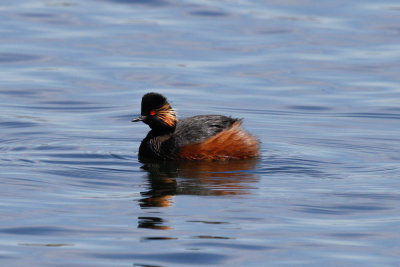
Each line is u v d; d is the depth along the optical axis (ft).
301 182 42.88
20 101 63.72
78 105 63.36
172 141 49.60
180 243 32.42
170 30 81.97
